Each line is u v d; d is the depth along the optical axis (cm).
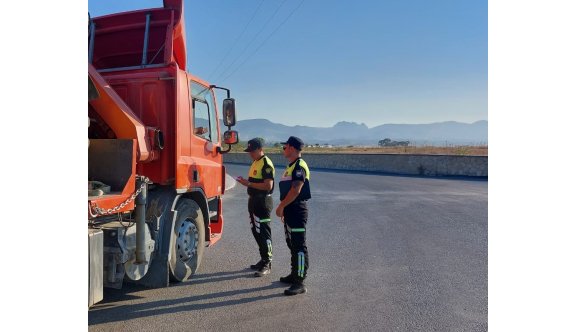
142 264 414
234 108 588
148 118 478
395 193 1459
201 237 539
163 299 446
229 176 2198
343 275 540
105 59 537
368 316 409
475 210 1081
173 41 517
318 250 668
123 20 523
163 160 466
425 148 3744
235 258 618
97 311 410
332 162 3161
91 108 409
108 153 385
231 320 394
